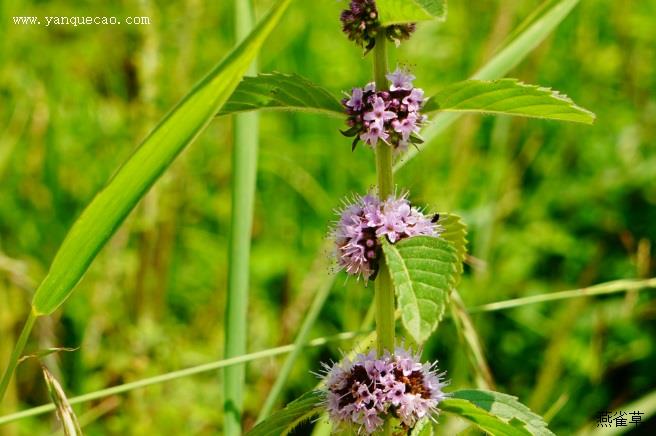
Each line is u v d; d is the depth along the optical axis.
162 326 0.61
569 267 0.69
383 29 0.39
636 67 0.77
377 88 0.39
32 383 0.61
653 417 0.60
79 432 0.39
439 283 0.36
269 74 0.39
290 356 0.46
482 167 0.72
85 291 0.63
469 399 0.40
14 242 0.66
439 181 0.69
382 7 0.37
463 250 0.40
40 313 0.39
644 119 0.75
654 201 0.70
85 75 0.73
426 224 0.39
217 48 0.73
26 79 0.70
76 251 0.39
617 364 0.63
